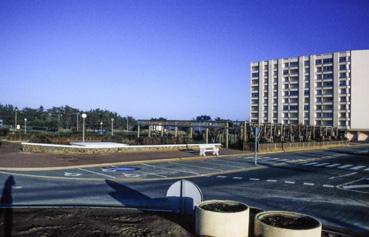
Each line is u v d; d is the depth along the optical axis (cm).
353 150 4938
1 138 4662
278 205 1203
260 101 12119
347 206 1211
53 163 2194
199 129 5928
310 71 10962
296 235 622
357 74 10094
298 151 4397
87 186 1492
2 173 1827
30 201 1159
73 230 802
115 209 1027
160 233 784
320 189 1570
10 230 796
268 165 2567
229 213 704
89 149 2833
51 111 9356
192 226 839
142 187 1507
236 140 4334
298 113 11206
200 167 2311
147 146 3216
